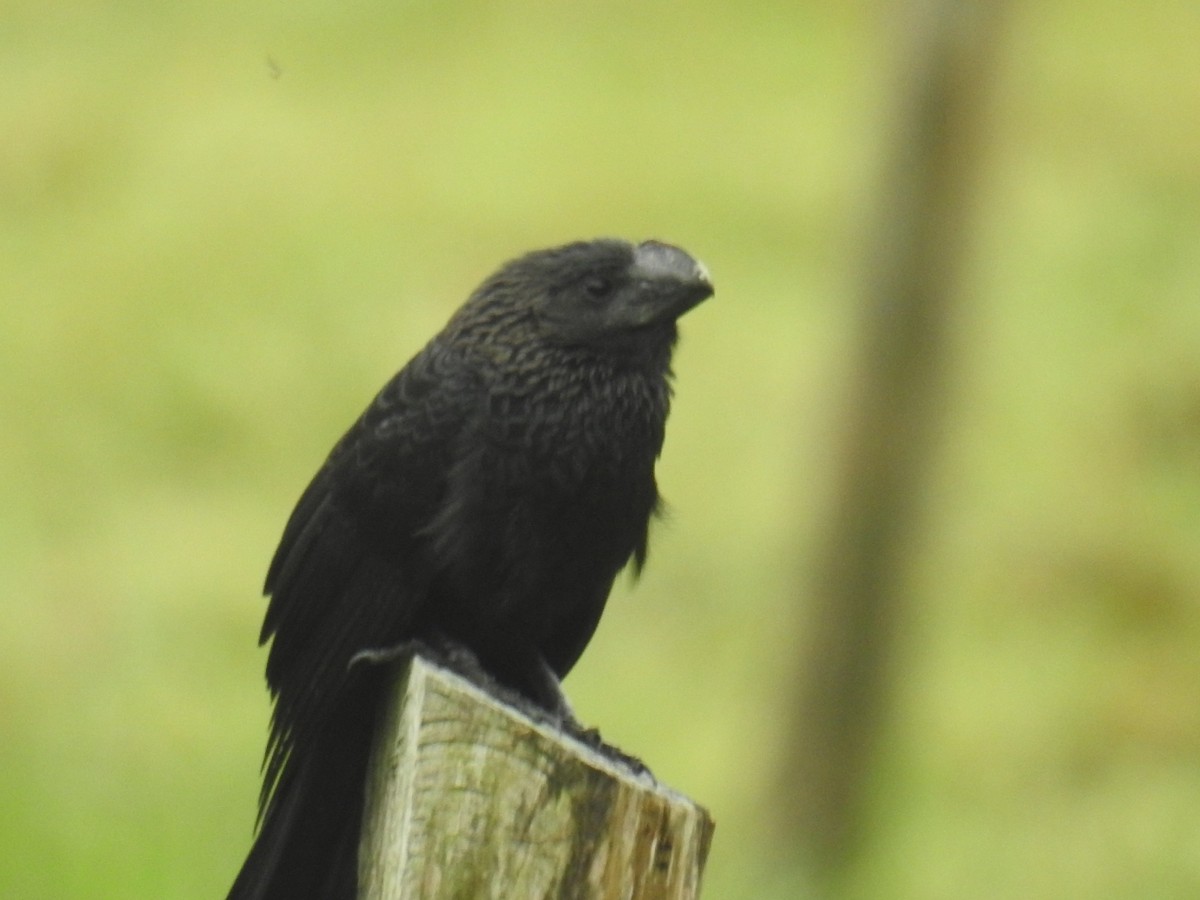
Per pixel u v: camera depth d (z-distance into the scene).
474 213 21.73
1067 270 20.67
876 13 14.13
